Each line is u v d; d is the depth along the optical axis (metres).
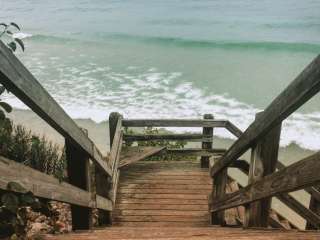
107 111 15.50
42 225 4.29
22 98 1.55
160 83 19.31
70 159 2.76
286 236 1.78
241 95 17.22
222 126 5.78
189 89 18.27
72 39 31.05
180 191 5.39
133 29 34.72
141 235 2.43
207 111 15.43
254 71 21.00
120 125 5.72
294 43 25.39
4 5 55.56
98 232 2.79
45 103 1.74
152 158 7.71
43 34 33.56
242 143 2.68
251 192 2.44
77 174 2.80
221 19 36.38
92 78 20.36
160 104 16.28
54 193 2.00
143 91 18.06
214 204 4.02
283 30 30.64
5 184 1.44
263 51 25.55
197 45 27.89
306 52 24.66
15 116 14.63
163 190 5.42
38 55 26.03
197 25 34.84
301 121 14.14
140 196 5.26
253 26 32.72
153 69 22.06
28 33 34.03
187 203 5.09
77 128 2.33
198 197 5.24
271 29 31.23
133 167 6.15
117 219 4.73
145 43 29.31
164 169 6.07
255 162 2.51
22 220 1.82
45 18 43.69
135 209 4.95
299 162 1.59
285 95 1.81
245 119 14.50
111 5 50.38
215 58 24.27
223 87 18.44
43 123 13.84
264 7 40.91
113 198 4.77
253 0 45.69
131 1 52.41
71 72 21.61
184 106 16.02
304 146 12.32
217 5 44.22
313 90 1.55
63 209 5.15
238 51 25.95
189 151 6.08
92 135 13.39
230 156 3.14
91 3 53.03
